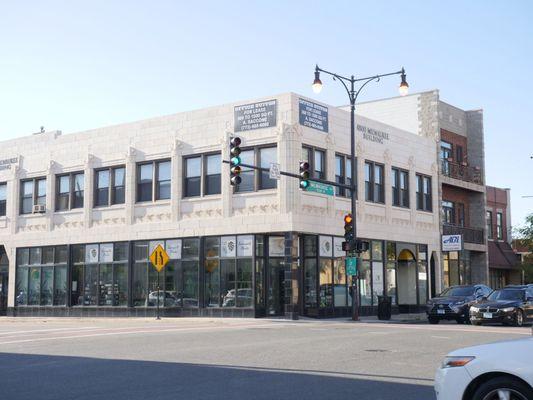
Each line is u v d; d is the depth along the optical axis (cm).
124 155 3672
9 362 1417
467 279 4519
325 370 1236
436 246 4134
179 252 3434
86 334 2145
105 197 3762
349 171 3503
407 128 4419
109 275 3691
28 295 4022
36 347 1725
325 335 2014
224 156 3316
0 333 2273
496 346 729
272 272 3284
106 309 3672
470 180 4656
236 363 1338
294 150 3131
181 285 3412
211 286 3322
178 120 3497
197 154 3416
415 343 1731
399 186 3881
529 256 4897
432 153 4219
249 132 3250
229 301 3250
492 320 2625
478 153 4722
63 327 2627
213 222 3325
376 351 1541
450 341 1788
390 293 3738
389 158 3788
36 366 1341
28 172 4097
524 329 2308
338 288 3350
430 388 1042
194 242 3394
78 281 3816
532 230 4812
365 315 3516
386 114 4522
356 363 1332
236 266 3241
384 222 3716
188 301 3384
